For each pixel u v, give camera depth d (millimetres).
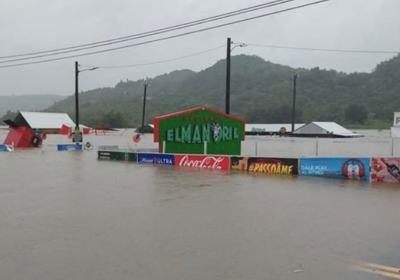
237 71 151875
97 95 195625
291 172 18891
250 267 6055
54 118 103562
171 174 18812
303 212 10094
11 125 42969
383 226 8648
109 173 19141
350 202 11523
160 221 9086
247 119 124375
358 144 45406
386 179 16219
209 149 27484
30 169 20938
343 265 6133
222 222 9000
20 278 5602
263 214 9844
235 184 15344
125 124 139125
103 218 9398
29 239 7605
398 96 112188
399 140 53969
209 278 5602
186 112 26766
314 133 75688
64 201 11672
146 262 6270
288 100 123625
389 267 6039
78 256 6562
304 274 5754
